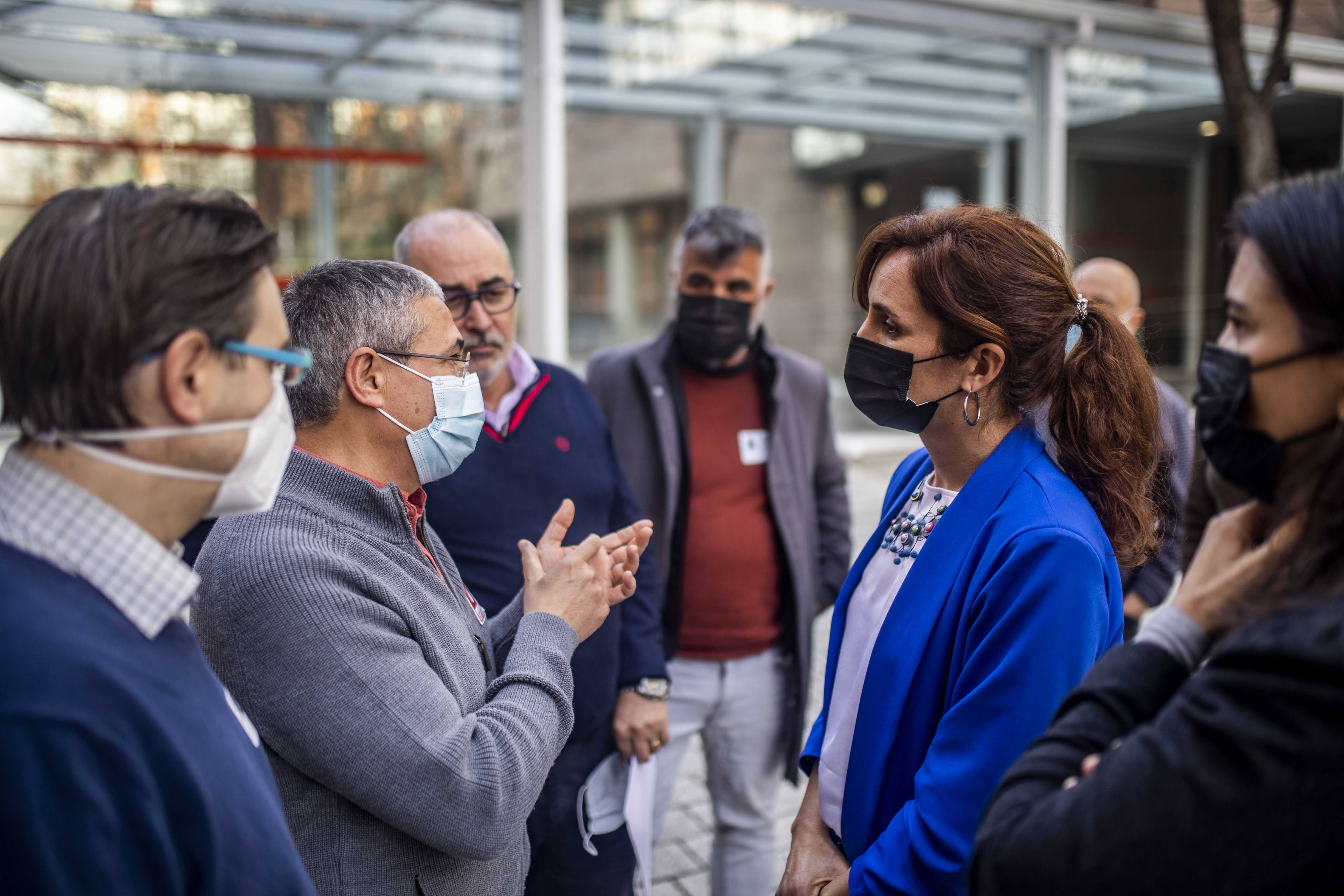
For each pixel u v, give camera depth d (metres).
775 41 6.83
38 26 4.95
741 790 2.68
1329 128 7.07
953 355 1.40
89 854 0.81
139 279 0.89
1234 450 0.86
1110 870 0.79
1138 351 1.44
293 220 5.92
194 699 0.94
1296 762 0.73
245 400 0.99
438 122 6.05
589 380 2.88
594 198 17.28
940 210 1.49
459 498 2.10
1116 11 5.88
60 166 5.18
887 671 1.40
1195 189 10.62
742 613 2.65
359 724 1.23
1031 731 1.19
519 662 1.42
